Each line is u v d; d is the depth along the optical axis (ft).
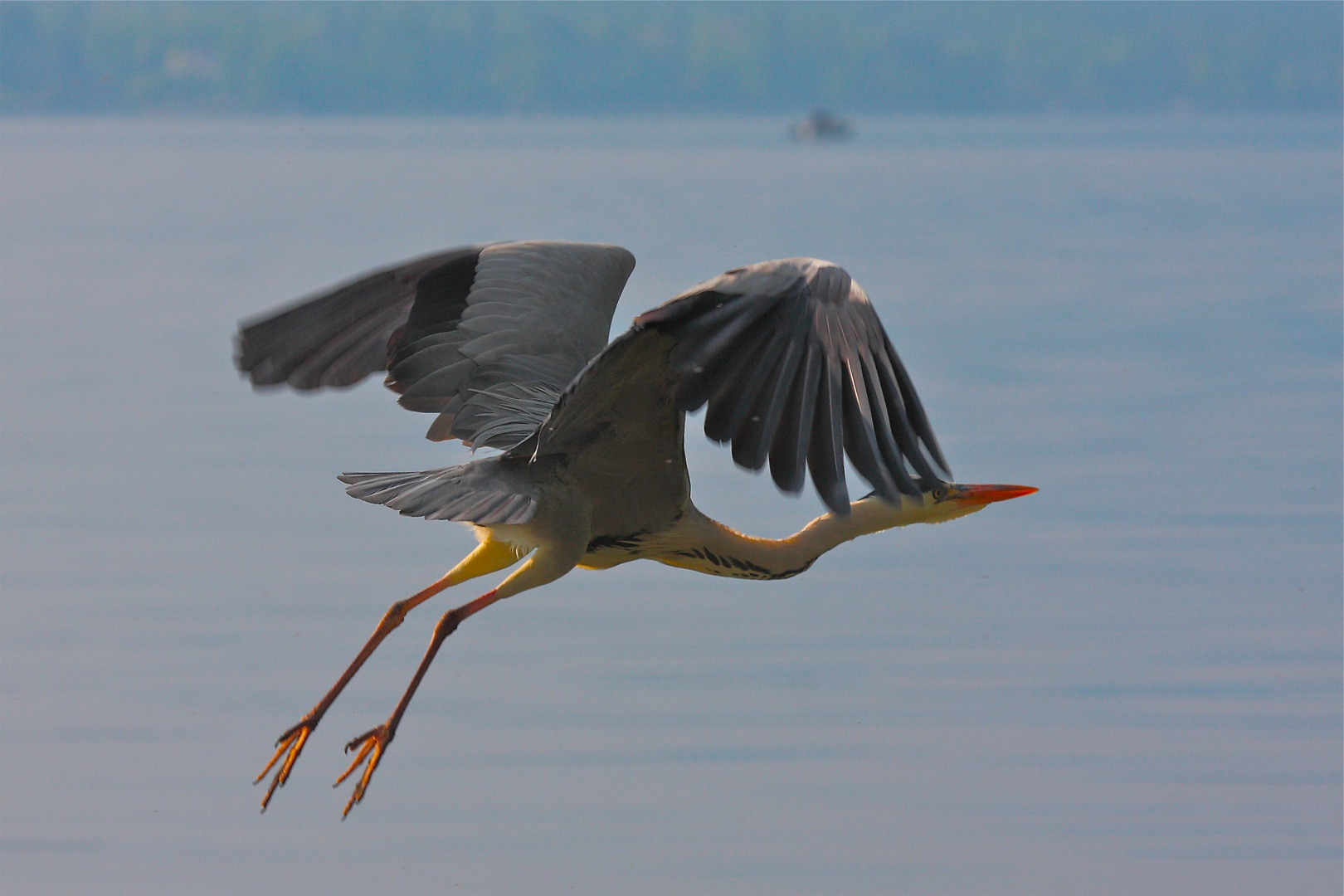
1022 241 117.80
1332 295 84.38
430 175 215.92
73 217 145.79
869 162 268.00
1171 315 77.00
